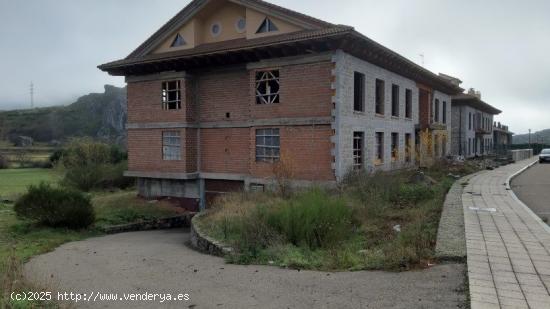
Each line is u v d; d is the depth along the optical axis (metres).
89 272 7.62
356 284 5.64
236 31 18.58
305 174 15.56
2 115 116.62
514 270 5.70
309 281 5.97
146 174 19.84
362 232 8.94
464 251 6.52
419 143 23.20
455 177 19.56
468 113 37.41
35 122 115.75
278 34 16.95
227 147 18.20
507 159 35.69
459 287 5.20
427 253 6.59
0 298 4.96
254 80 16.78
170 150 19.28
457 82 35.94
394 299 4.96
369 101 17.56
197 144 19.06
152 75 19.42
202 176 18.81
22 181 34.19
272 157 16.56
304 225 8.32
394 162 20.12
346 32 13.95
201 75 18.81
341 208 9.24
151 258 8.84
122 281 6.73
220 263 7.80
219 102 18.36
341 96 15.01
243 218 9.84
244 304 5.17
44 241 12.13
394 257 6.51
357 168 16.62
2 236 12.71
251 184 16.88
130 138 20.50
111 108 122.31
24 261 8.98
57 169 30.33
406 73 21.28
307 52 15.53
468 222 8.86
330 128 15.07
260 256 7.78
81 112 125.12
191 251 9.80
